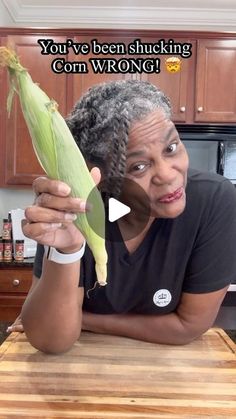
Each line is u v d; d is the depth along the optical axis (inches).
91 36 98.1
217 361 30.0
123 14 111.0
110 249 31.7
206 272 34.1
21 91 19.0
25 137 99.4
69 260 25.4
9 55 18.4
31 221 21.6
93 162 27.9
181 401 23.9
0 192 108.5
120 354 31.3
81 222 21.2
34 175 100.0
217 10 110.0
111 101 27.5
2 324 66.1
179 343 34.0
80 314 31.6
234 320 79.1
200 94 98.7
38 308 28.6
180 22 111.8
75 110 29.5
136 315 35.3
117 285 33.4
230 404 23.6
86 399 24.0
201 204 33.5
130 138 26.9
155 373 27.8
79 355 30.9
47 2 107.3
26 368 28.4
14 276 89.0
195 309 34.5
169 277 33.9
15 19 111.7
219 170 91.4
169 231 32.7
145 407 23.1
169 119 28.5
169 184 27.9
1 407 22.9
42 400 23.8
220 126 92.4
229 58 98.9
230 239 34.6
